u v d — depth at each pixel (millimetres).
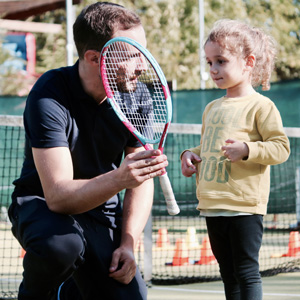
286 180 9422
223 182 3330
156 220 9406
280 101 10289
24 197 2801
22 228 2652
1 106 10984
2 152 9625
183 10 25328
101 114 2803
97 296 2832
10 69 17953
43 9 15125
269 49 3629
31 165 2869
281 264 6012
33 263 2561
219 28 3475
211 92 10812
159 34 24391
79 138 2777
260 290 3248
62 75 2803
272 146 3254
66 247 2537
